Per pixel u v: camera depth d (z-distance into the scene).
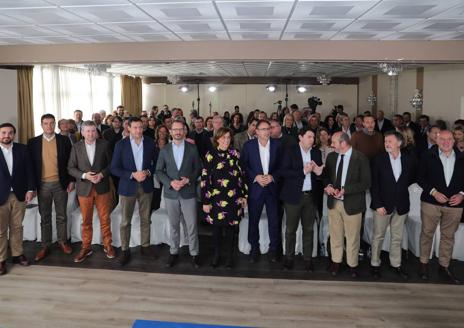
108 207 4.48
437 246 4.54
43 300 3.55
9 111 6.95
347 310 3.39
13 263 4.35
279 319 3.24
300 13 4.27
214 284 3.88
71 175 4.42
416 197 4.67
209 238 5.18
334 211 4.01
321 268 4.25
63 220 4.59
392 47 5.91
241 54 6.02
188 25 4.89
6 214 4.09
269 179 4.11
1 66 7.25
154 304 3.48
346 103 13.69
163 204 5.02
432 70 8.95
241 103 13.87
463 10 4.14
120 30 5.20
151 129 6.91
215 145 4.20
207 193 4.14
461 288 3.80
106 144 4.50
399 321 3.23
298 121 7.25
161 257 4.54
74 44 6.20
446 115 8.41
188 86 13.86
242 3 3.87
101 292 3.71
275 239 4.34
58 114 9.38
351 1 3.80
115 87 12.52
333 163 3.97
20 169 4.15
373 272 4.03
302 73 11.99
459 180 3.81
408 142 5.58
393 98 10.87
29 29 5.09
